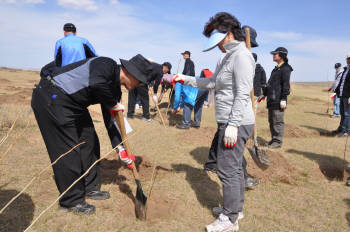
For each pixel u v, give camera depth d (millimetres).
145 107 6781
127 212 2469
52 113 2117
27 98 8742
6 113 5520
